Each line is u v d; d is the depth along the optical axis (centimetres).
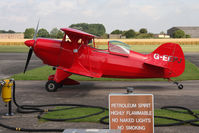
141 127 443
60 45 1053
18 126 559
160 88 1128
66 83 1141
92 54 1052
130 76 1071
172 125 559
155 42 8781
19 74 1570
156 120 598
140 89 1098
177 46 1059
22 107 735
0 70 1820
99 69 1057
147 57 1069
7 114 644
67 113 666
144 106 443
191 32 14388
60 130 523
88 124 569
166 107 732
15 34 11700
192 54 3847
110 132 299
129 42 8794
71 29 1002
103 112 675
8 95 636
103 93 1000
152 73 1065
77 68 1050
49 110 688
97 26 11906
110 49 1050
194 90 1071
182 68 1066
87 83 1288
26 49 5278
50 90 1028
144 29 14425
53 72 1700
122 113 444
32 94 971
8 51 4450
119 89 1100
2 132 521
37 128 543
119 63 1050
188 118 617
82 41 1049
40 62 2536
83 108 726
